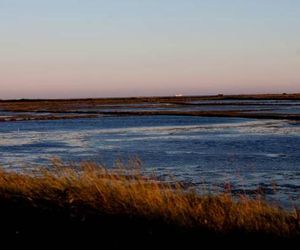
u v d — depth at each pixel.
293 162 25.88
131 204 8.88
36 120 78.00
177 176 21.55
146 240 7.85
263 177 21.12
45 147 37.06
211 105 150.38
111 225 8.38
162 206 8.71
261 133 45.97
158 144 37.81
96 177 10.30
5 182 10.70
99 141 41.53
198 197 9.94
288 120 65.25
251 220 8.21
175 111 103.62
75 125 64.81
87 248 7.75
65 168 12.77
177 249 7.56
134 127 59.34
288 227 8.00
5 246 7.93
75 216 8.70
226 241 7.71
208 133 47.88
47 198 9.44
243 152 30.91
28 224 8.61
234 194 17.02
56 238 8.12
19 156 31.17
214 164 25.59
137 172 13.92
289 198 16.16
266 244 7.56
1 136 48.22
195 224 8.20
